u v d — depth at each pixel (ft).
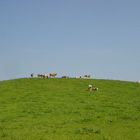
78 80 247.91
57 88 208.33
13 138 90.02
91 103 159.12
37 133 97.45
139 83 244.63
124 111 139.74
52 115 130.41
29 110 140.77
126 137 92.17
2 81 242.17
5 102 162.61
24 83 227.61
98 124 112.68
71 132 99.60
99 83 235.20
